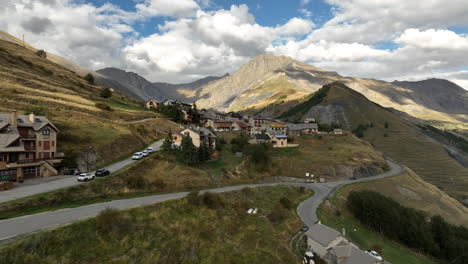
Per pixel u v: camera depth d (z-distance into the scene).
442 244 60.78
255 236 46.66
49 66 170.38
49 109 83.44
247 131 141.12
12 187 45.22
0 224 31.89
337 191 77.12
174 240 38.34
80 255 29.80
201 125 146.38
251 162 87.69
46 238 29.33
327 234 44.91
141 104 173.88
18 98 85.81
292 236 50.06
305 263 41.94
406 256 51.78
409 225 59.59
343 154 110.69
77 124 79.25
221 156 91.75
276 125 142.88
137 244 34.81
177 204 47.72
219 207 53.03
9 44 178.50
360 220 64.75
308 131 154.38
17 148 51.41
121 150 75.44
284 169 91.81
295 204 65.69
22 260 26.06
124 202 45.56
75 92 126.75
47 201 40.41
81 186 47.12
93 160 64.19
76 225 33.06
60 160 58.41
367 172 99.56
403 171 114.94
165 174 64.00
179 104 156.38
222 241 42.38
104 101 134.38
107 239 33.50
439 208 84.75
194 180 65.31
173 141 85.69
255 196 64.69
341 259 41.38
